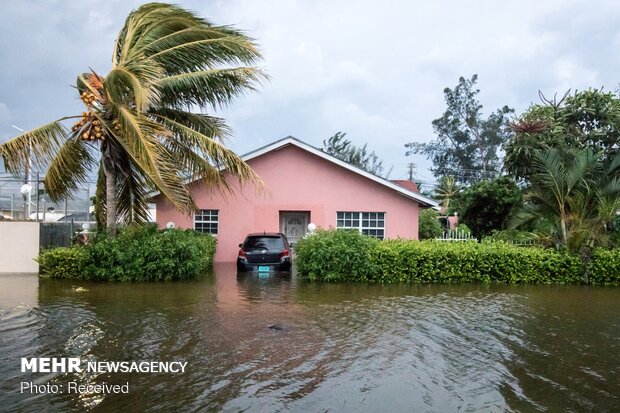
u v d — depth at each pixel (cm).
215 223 1803
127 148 1186
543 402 496
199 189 1786
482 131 5000
